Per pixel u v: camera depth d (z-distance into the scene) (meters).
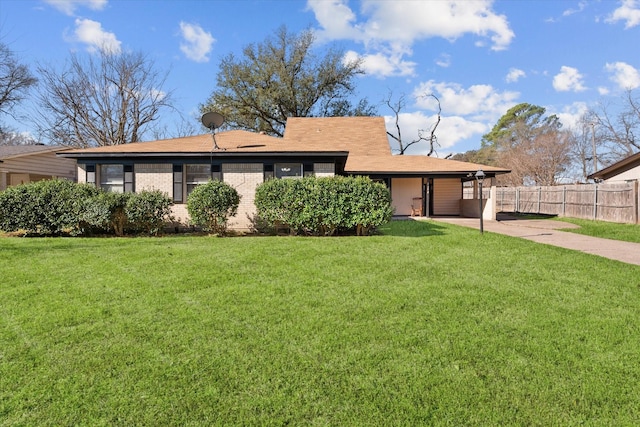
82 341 3.51
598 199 16.06
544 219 17.61
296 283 5.52
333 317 4.15
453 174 17.75
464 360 3.16
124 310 4.35
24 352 3.28
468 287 5.34
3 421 2.35
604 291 5.17
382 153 21.66
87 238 10.11
